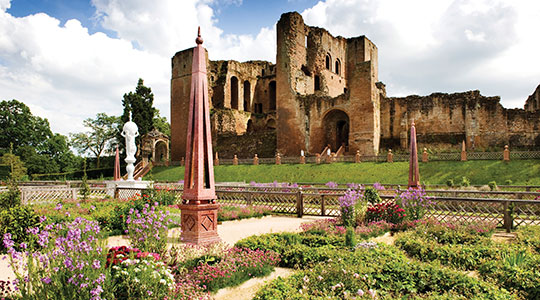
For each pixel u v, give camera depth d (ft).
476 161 91.30
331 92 168.45
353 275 18.19
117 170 76.13
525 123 113.70
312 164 115.34
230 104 186.39
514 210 35.60
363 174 98.17
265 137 155.84
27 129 206.90
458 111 123.13
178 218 39.58
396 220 37.11
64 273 14.05
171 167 146.72
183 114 179.63
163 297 16.22
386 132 133.69
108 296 14.42
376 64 186.70
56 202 50.37
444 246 25.73
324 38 165.99
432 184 81.56
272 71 207.21
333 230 33.37
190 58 179.73
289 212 49.88
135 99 177.06
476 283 17.72
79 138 207.92
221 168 129.90
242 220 44.91
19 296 14.69
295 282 18.51
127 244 28.53
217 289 20.04
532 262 21.08
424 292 18.30
